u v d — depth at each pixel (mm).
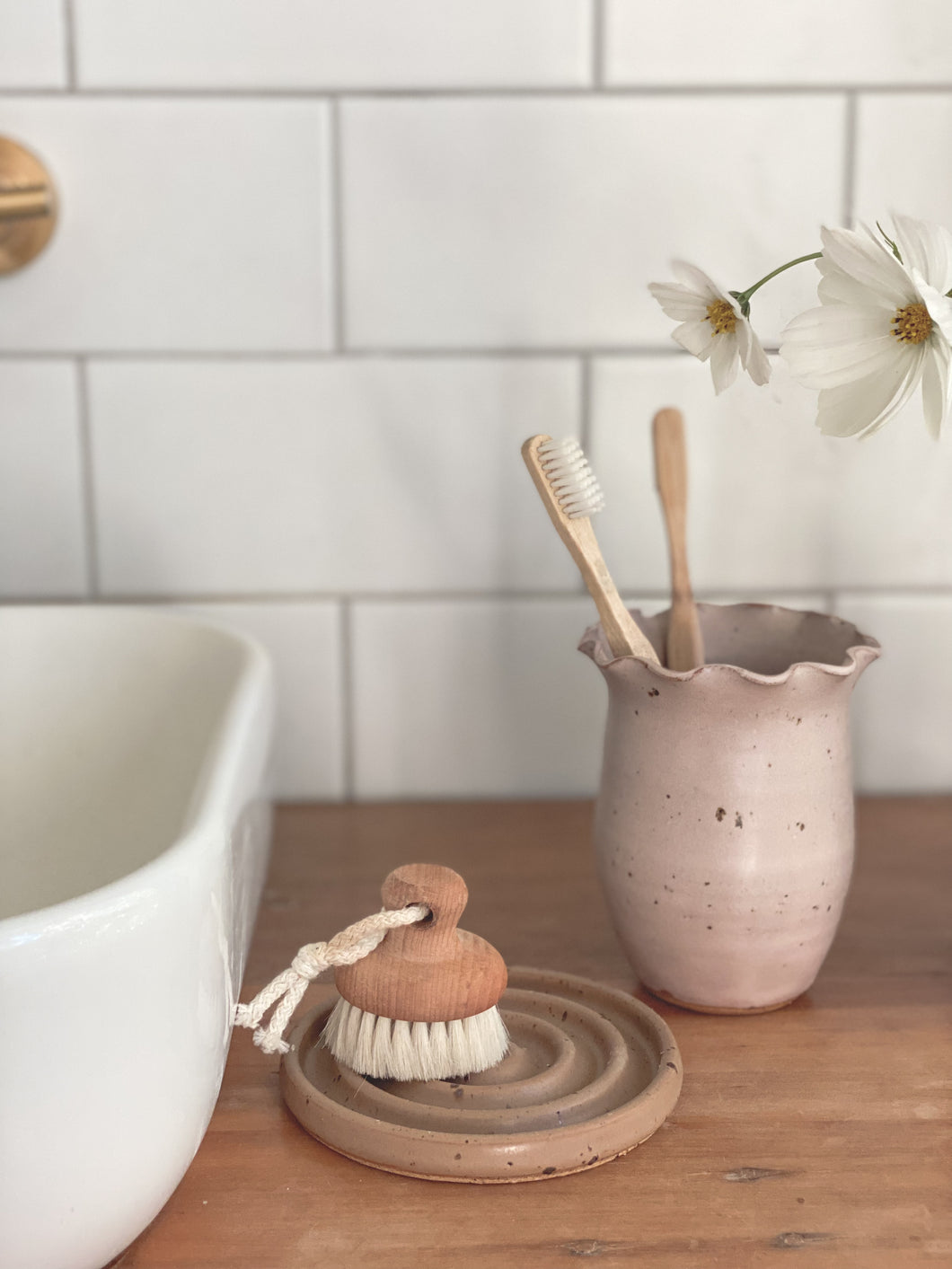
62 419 757
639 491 772
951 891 682
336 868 707
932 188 738
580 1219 421
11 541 772
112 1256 388
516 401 760
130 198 729
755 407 756
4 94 715
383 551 778
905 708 809
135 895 351
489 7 712
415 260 741
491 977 467
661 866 522
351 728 803
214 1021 409
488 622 789
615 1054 485
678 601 588
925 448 765
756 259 745
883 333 478
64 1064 338
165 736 664
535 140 728
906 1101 489
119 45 711
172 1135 380
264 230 735
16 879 651
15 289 738
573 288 746
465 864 714
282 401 757
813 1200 431
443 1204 429
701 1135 466
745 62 722
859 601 791
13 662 681
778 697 499
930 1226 418
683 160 732
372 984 462
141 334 746
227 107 720
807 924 526
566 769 812
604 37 716
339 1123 448
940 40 720
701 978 537
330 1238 412
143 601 781
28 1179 341
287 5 708
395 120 723
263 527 773
